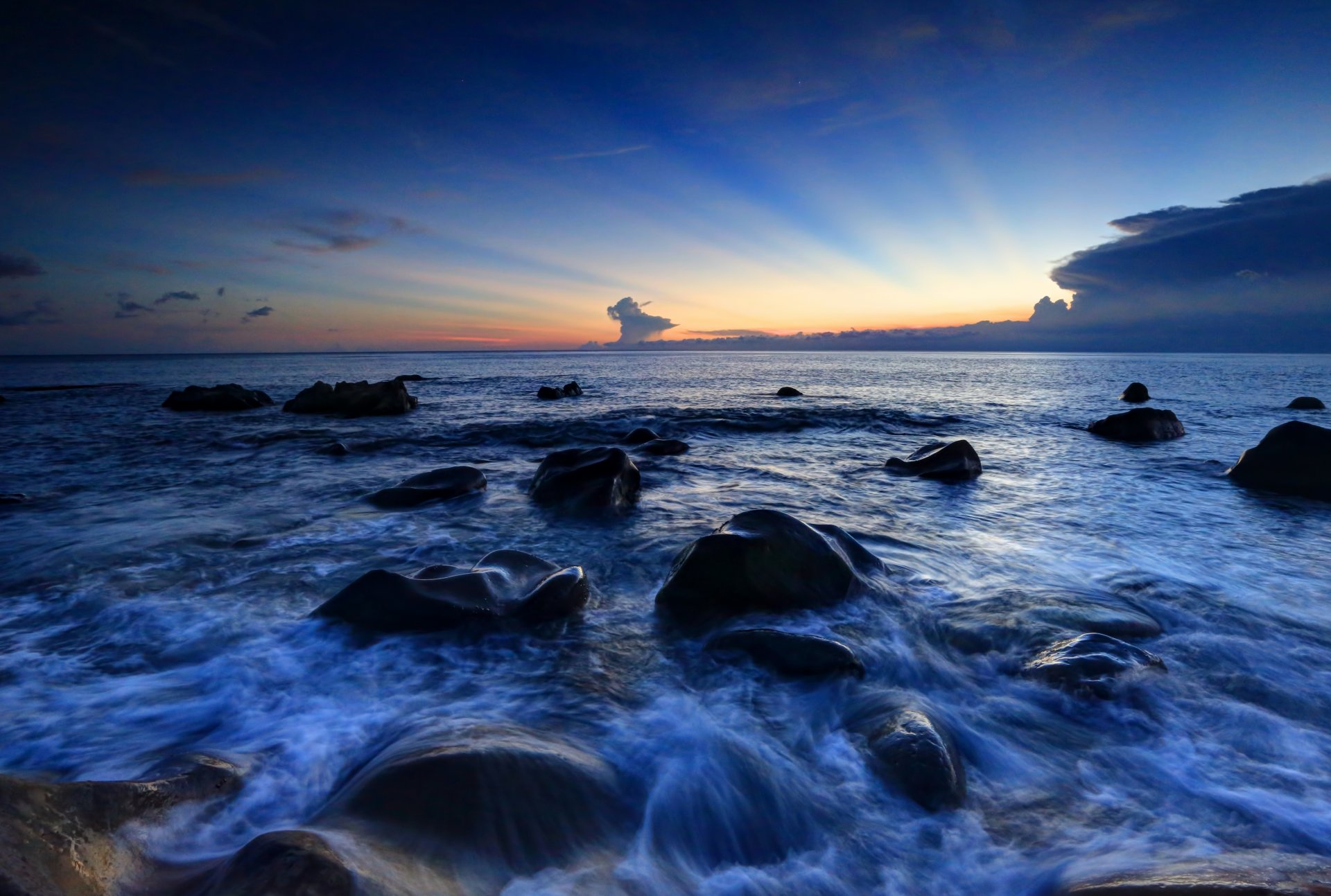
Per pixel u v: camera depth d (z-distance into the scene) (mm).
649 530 7727
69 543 6961
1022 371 59812
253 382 43656
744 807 2938
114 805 2463
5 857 1971
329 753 3295
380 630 4770
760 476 11281
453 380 46750
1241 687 4004
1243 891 2078
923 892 2514
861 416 20703
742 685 4090
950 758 3141
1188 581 5934
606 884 2453
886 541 7188
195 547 6902
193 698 3857
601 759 3199
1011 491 9992
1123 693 3830
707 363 95938
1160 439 15469
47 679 4039
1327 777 3152
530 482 10250
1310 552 6840
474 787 2711
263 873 2004
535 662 4391
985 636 4723
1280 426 10359
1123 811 2926
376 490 9906
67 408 23766
